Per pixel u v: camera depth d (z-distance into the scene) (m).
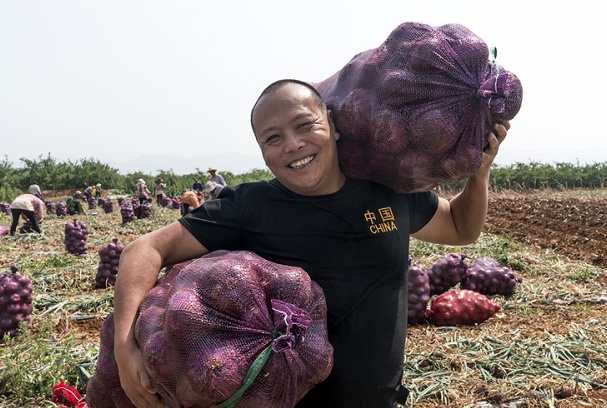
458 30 2.08
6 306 5.55
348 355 2.08
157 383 1.78
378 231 2.15
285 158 1.95
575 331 5.18
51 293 7.40
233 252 1.94
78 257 10.23
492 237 11.39
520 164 30.17
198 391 1.61
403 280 2.29
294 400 1.76
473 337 5.13
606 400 3.77
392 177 2.15
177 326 1.66
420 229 2.60
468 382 4.10
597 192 25.27
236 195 2.18
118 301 1.97
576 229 11.70
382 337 2.14
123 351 1.88
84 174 44.59
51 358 4.44
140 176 41.84
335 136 2.11
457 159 2.01
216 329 1.67
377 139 2.01
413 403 3.81
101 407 2.39
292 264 2.08
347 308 2.09
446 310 5.56
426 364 4.57
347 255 2.11
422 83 1.95
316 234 2.08
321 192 2.12
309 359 1.77
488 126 2.08
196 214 2.12
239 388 1.62
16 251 11.80
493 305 5.66
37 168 44.41
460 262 6.79
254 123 2.04
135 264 2.00
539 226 12.59
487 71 2.05
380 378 2.14
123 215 18.00
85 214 23.05
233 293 1.71
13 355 4.52
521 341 4.92
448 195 23.39
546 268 8.34
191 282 1.77
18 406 3.97
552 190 27.09
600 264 8.79
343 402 2.09
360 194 2.17
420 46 1.98
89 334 5.67
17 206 14.47
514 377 4.15
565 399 3.79
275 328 1.72
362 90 2.07
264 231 2.10
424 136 1.95
